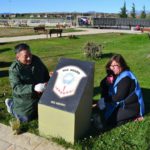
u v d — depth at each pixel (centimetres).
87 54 1304
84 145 416
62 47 1856
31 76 509
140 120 495
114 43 2041
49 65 1141
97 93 675
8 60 1293
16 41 2284
